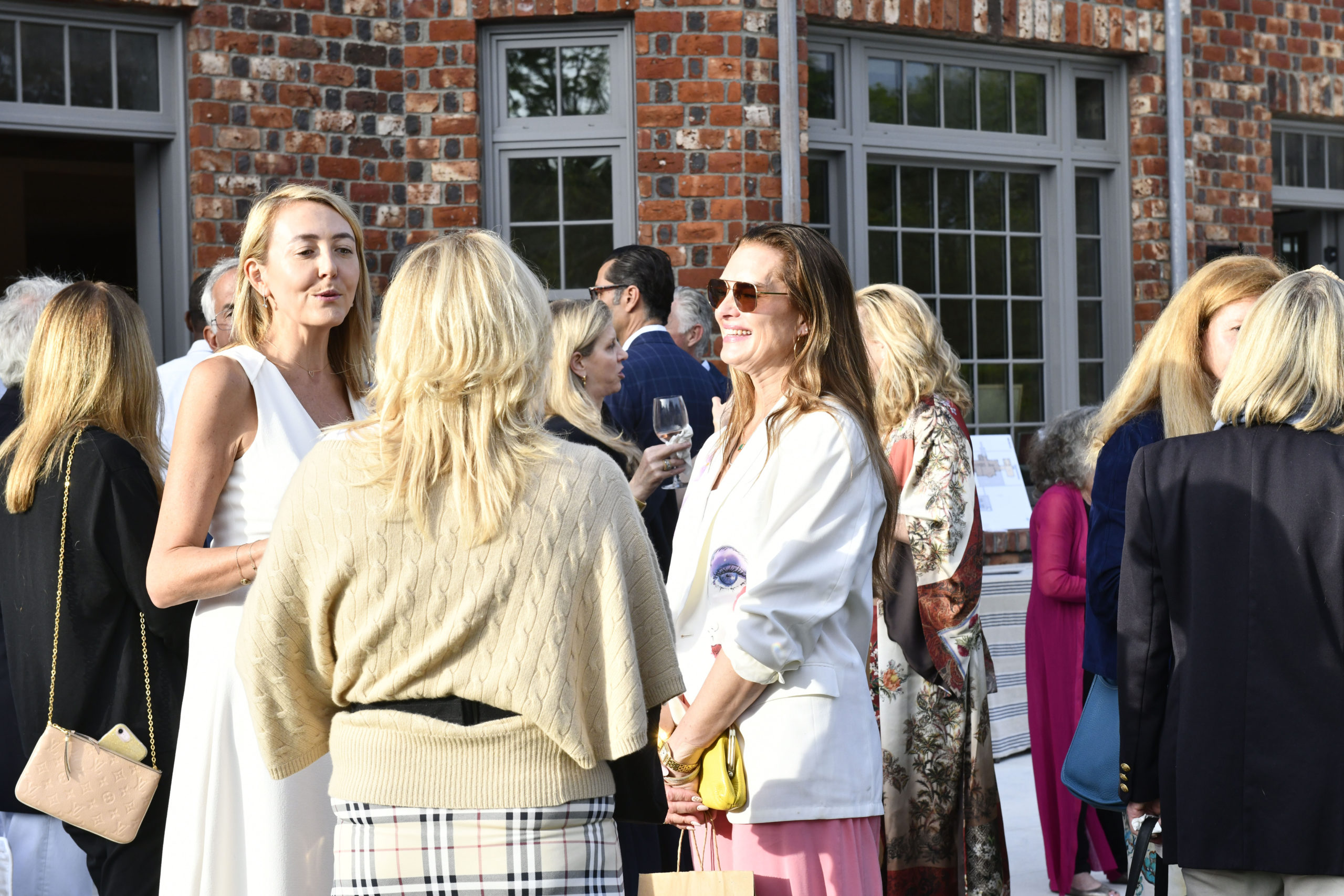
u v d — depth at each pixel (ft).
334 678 5.31
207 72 16.81
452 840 5.07
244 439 7.45
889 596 9.89
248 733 7.23
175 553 7.06
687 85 17.99
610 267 14.29
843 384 7.31
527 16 17.95
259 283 7.89
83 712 7.80
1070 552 13.30
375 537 5.12
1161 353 9.20
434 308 5.25
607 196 18.56
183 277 17.11
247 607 5.41
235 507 7.41
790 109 18.20
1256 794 6.81
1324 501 6.84
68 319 8.28
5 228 26.61
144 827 7.85
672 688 5.51
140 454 8.21
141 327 8.56
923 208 20.75
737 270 7.31
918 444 10.03
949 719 9.98
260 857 7.17
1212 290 8.96
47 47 16.39
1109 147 21.93
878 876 7.11
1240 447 7.18
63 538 7.83
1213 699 6.98
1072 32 20.79
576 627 5.21
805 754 6.75
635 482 11.01
